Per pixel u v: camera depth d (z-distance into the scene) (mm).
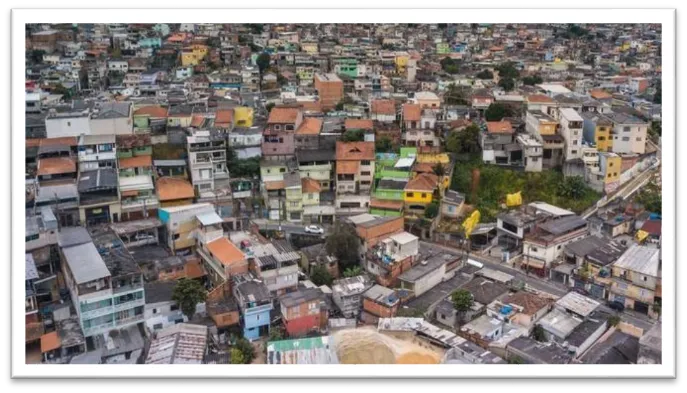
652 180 79562
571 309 53031
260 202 73625
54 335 47812
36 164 70250
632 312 56938
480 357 45500
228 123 82500
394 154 80562
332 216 72625
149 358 45312
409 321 50656
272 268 55906
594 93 107438
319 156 77438
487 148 81625
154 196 68938
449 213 74500
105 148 71188
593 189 77938
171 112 85250
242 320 51844
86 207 64312
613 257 61875
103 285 48688
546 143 80562
